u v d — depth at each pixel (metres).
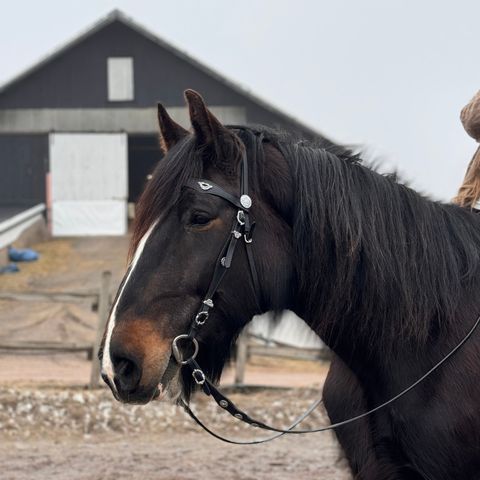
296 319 3.94
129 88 32.28
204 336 3.21
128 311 3.10
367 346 3.40
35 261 26.19
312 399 11.20
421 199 3.56
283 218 3.35
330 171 3.39
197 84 32.09
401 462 3.38
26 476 7.48
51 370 13.59
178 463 8.05
